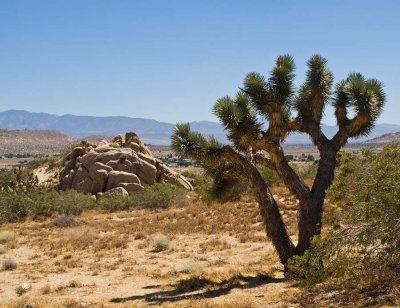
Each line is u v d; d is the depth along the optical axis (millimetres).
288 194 29844
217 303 9664
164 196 35656
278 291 10492
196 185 47562
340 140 12367
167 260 17109
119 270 15664
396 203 8906
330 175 12086
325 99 12422
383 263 9211
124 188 38312
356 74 12461
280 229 12102
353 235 9633
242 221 24359
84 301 11234
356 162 10953
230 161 13500
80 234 24359
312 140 12648
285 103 11922
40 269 16375
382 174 9453
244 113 11945
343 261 9336
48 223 29562
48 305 10914
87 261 17719
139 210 34688
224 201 13852
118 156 40469
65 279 14594
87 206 35219
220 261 15945
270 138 12039
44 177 45250
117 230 25484
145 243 20891
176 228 24609
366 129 12391
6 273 15938
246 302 9469
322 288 9906
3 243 22781
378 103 12055
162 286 12492
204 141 12672
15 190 37188
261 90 11906
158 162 42719
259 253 17078
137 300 10992
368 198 9477
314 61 12352
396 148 10758
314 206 11836
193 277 13180
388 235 8727
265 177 33438
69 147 49938
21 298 12016
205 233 22828
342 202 10422
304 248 11742
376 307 7922
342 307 8328
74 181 39656
